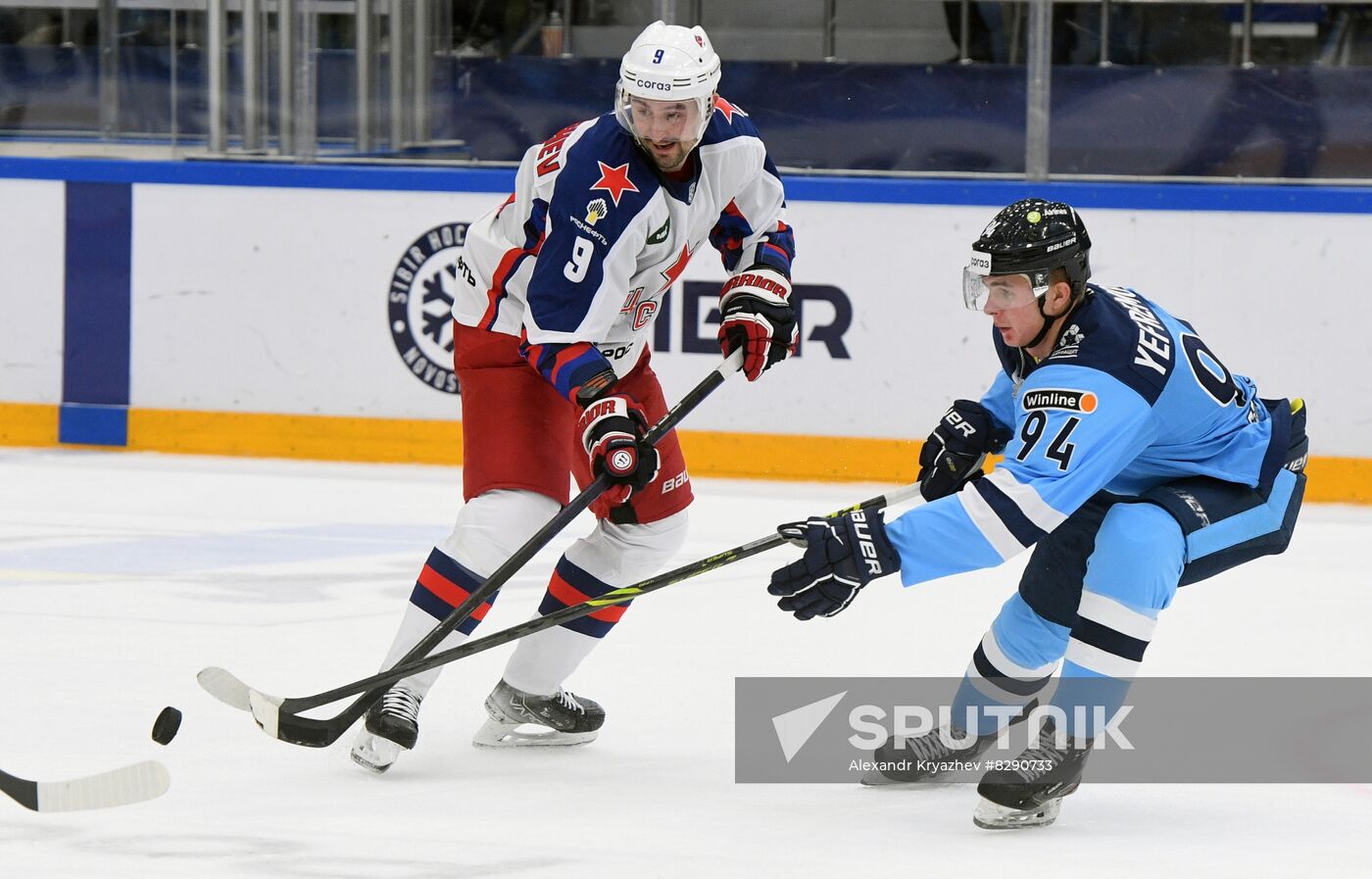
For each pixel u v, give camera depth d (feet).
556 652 38.75
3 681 44.14
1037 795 32.45
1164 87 83.51
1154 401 31.86
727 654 48.73
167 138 88.89
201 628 50.90
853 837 32.27
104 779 30.12
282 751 38.52
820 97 86.22
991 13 84.38
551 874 29.45
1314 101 82.38
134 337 88.63
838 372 83.61
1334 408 80.07
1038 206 32.27
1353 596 57.98
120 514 71.10
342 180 86.17
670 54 34.63
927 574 31.50
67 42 88.53
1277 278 80.18
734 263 40.42
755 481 83.56
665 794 35.53
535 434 38.27
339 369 87.20
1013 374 35.35
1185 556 32.63
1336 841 32.22
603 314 35.96
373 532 67.82
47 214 88.53
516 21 87.97
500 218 38.99
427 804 34.45
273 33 87.97
